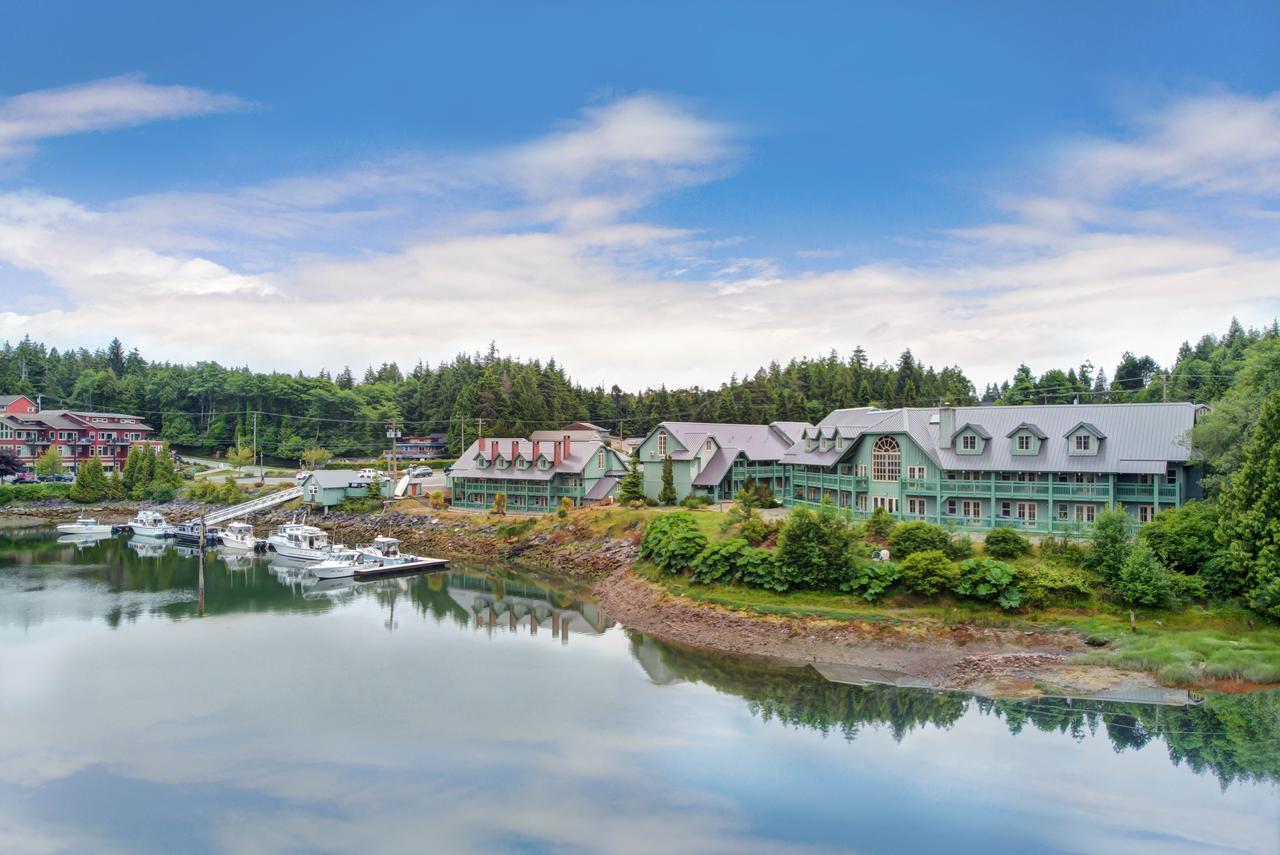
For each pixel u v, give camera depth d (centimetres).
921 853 2983
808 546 5869
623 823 3192
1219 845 2995
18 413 15738
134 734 4066
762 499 8619
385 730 4112
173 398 18012
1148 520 6209
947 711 4278
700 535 6775
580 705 4459
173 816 3266
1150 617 5056
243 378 17475
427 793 3441
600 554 8312
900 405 15350
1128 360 17262
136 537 11238
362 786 3509
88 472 13500
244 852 3006
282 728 4138
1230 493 5200
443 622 6419
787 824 3177
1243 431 5559
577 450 10550
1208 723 3975
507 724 4191
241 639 5850
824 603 5712
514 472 10662
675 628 5944
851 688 4678
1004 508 6725
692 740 3969
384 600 7281
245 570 8806
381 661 5303
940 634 5209
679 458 9488
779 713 4312
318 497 11712
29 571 8588
